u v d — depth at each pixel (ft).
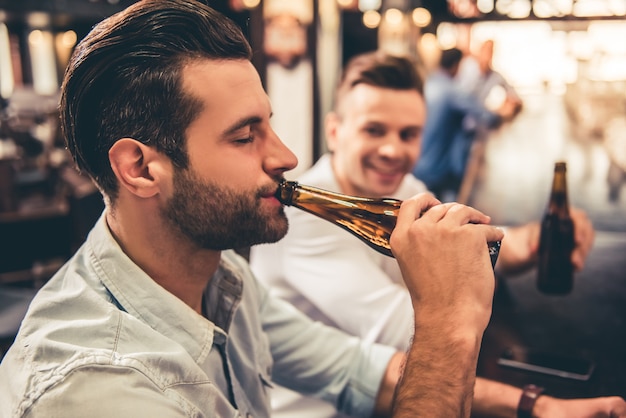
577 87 7.49
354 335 4.59
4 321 4.64
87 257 2.68
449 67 8.29
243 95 2.42
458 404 2.23
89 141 2.48
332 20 9.91
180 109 2.36
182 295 2.74
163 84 2.34
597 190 7.29
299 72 9.77
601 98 7.33
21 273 8.98
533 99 7.81
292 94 9.87
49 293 2.61
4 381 2.28
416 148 4.88
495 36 7.88
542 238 4.84
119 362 2.22
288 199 2.81
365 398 3.46
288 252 4.78
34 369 2.19
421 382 2.27
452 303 2.32
